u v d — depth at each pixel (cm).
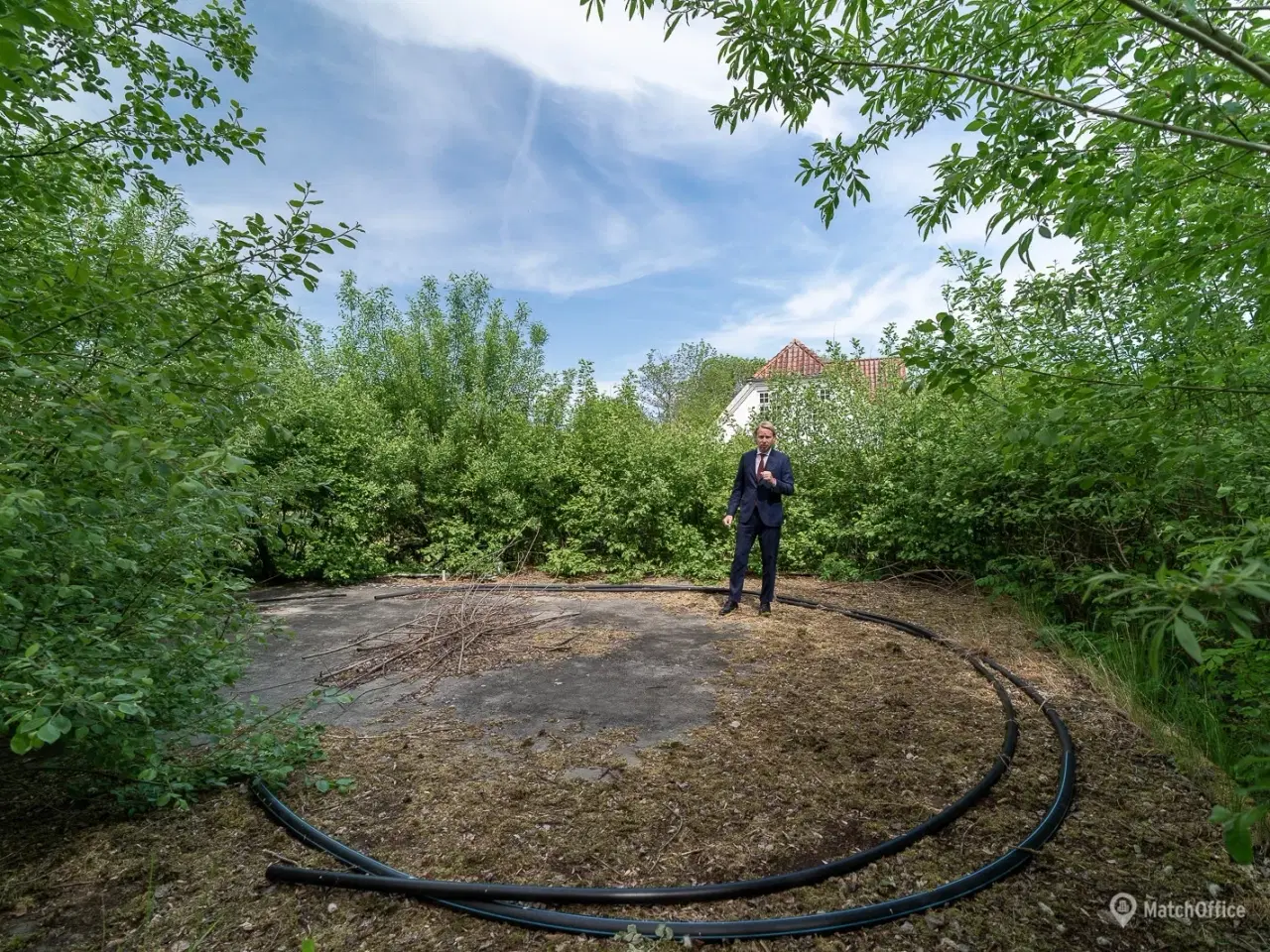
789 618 596
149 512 254
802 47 202
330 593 742
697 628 562
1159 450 254
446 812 270
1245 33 192
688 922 202
